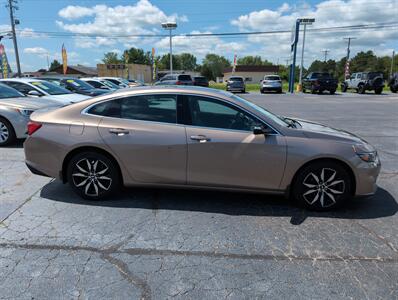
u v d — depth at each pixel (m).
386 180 5.05
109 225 3.48
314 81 28.98
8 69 32.31
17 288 2.47
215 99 3.81
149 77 71.62
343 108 16.31
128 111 3.92
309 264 2.83
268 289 2.50
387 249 3.08
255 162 3.70
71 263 2.79
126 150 3.83
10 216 3.65
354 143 3.73
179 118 3.83
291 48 33.44
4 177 4.97
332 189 3.80
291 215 3.78
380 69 99.75
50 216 3.67
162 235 3.29
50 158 4.00
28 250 2.98
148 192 4.39
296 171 3.74
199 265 2.79
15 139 7.09
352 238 3.28
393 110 15.26
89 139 3.86
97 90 13.82
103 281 2.57
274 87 30.58
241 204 4.06
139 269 2.72
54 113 4.07
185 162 3.78
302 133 3.73
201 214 3.78
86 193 4.07
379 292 2.48
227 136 3.70
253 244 3.15
